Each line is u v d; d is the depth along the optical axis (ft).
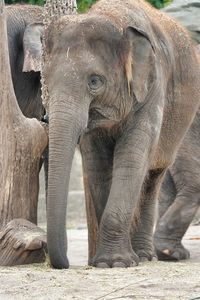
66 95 35.47
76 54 35.94
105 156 39.99
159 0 73.56
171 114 42.09
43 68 38.60
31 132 40.32
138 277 31.78
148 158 38.50
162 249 51.34
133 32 37.09
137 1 41.04
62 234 33.60
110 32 36.42
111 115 37.40
